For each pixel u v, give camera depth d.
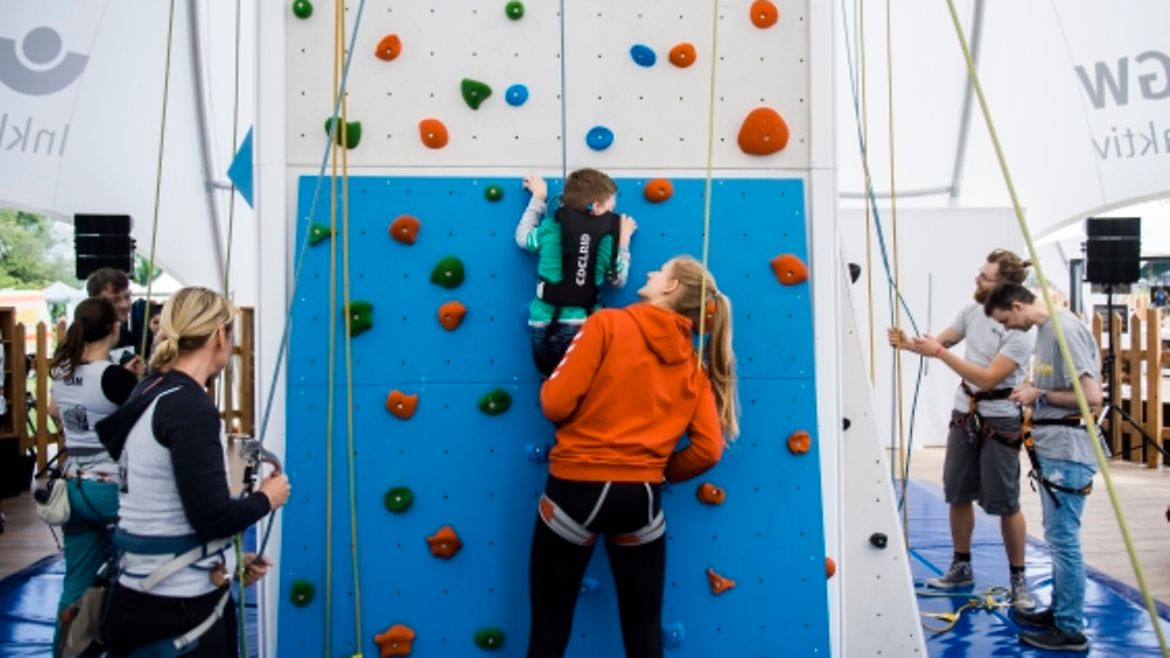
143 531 2.19
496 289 3.07
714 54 2.90
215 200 10.83
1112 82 9.46
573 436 2.59
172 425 2.16
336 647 2.98
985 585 5.18
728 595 3.08
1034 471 4.23
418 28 3.12
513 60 3.13
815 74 3.19
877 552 3.56
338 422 3.02
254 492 2.29
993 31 9.92
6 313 8.11
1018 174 10.54
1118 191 9.75
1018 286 4.14
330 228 3.04
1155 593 5.10
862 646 3.53
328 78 3.10
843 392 3.60
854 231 9.66
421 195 3.09
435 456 3.04
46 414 8.38
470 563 3.03
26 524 6.97
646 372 2.57
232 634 2.50
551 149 3.13
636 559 2.62
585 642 3.04
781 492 3.12
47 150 9.04
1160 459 9.30
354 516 2.98
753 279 3.15
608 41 3.15
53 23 8.69
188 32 9.66
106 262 8.12
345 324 3.03
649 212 3.13
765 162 3.19
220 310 2.31
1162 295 13.07
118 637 2.21
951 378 10.08
